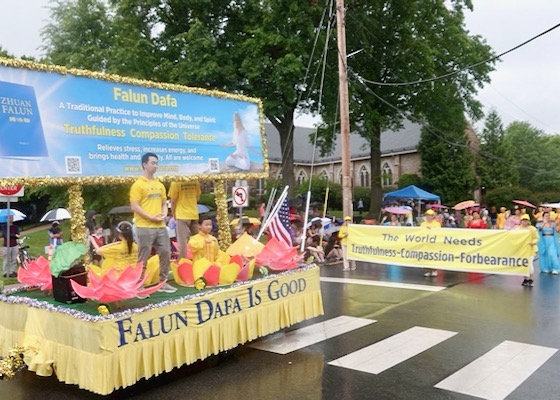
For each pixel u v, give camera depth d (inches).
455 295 370.3
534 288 394.0
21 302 220.7
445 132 1267.2
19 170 226.1
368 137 1058.7
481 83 1123.3
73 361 188.9
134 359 189.0
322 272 500.4
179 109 310.3
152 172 244.8
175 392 198.5
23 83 231.3
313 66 851.4
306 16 821.2
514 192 1416.1
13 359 207.9
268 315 255.4
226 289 234.4
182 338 209.6
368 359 231.8
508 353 234.7
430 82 1045.8
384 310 328.5
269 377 212.8
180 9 905.5
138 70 834.2
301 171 2169.0
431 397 186.2
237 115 351.3
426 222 474.3
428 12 1041.5
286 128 984.9
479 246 438.6
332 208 1686.8
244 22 877.2
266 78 847.7
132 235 268.1
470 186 1486.2
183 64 826.2
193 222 327.6
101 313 184.7
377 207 1146.0
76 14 951.0
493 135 1745.8
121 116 275.1
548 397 183.8
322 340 264.5
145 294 203.8
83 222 256.8
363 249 503.8
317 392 194.7
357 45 994.7
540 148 2292.1
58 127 244.1
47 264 247.4
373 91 1072.2
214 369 224.5
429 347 247.0
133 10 921.5
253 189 1642.5
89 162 256.5
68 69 250.8
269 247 281.0
